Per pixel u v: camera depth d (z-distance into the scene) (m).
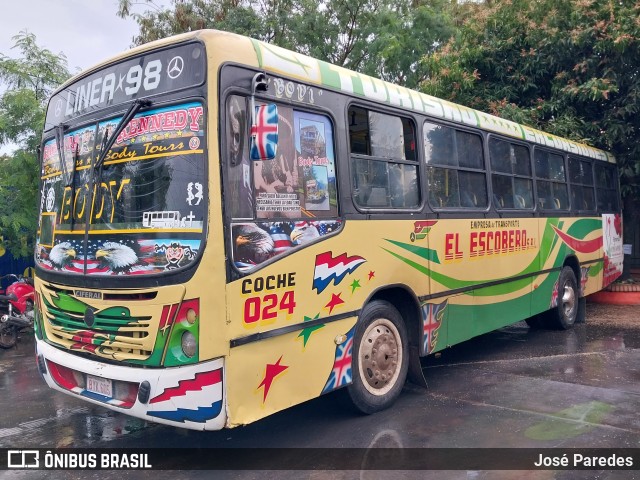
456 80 11.83
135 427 4.88
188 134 3.60
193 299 3.43
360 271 4.64
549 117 11.29
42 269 4.48
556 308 8.40
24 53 9.38
